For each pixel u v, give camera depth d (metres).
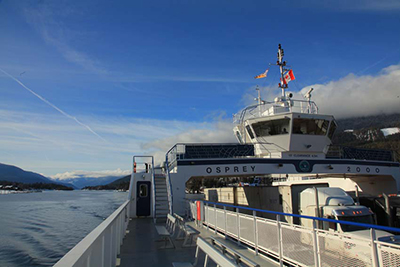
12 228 47.50
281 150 21.92
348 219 8.84
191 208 16.25
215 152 20.22
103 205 104.94
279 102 23.11
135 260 8.42
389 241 7.28
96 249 4.61
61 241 37.38
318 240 5.86
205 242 6.55
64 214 71.50
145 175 20.86
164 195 18.38
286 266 7.09
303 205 11.98
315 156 22.22
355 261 5.05
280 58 26.25
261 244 8.03
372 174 22.47
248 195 19.48
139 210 20.20
